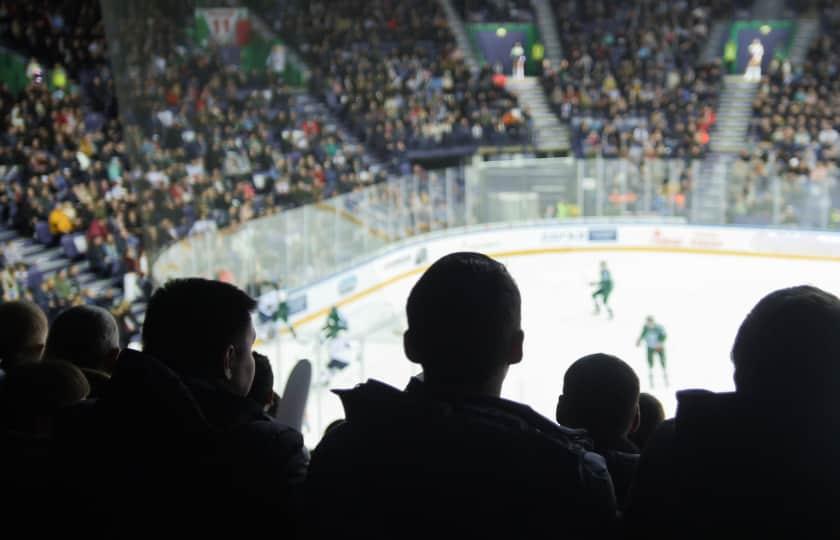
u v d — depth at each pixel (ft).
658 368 62.03
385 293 77.10
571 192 92.27
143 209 40.73
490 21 116.26
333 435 7.03
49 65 84.89
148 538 7.46
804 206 88.38
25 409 9.29
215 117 50.57
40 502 8.25
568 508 6.45
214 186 49.14
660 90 107.14
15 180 71.26
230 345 8.39
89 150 73.92
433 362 6.94
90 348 11.86
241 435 7.59
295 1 81.71
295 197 66.74
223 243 50.29
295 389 9.93
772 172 89.30
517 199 90.99
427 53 107.86
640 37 112.78
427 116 99.55
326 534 6.79
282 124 68.80
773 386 6.74
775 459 6.57
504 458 6.45
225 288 8.54
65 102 78.89
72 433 7.74
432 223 85.87
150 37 39.45
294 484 7.57
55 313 54.85
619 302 77.30
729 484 6.65
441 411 6.66
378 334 59.21
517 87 109.81
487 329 6.83
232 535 7.52
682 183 91.76
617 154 99.19
